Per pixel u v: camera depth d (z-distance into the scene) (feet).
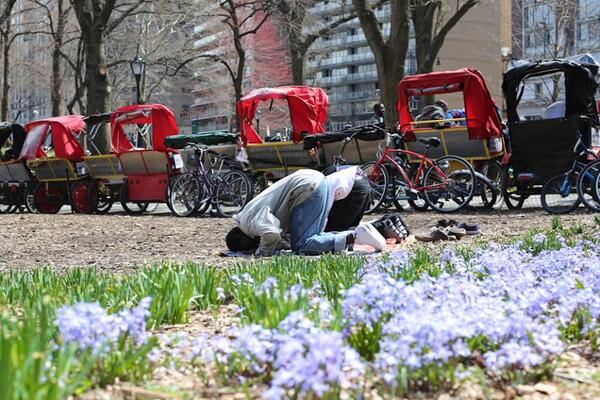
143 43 166.81
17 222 54.13
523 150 50.57
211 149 59.72
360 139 55.83
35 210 74.23
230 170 59.82
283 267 20.80
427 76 54.75
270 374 10.43
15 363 8.29
